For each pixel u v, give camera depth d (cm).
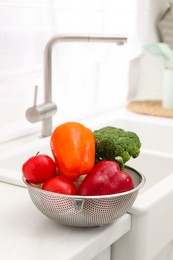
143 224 87
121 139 87
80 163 79
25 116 132
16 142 136
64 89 158
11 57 131
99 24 167
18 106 138
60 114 159
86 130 83
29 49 138
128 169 92
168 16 212
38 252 72
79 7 156
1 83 130
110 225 82
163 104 186
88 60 166
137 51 196
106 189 77
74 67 160
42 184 81
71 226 81
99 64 174
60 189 77
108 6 170
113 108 189
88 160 80
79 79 165
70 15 152
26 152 127
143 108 184
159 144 164
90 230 80
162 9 218
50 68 134
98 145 87
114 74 186
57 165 81
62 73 155
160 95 223
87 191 77
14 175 103
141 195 92
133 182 88
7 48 129
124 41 132
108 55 176
